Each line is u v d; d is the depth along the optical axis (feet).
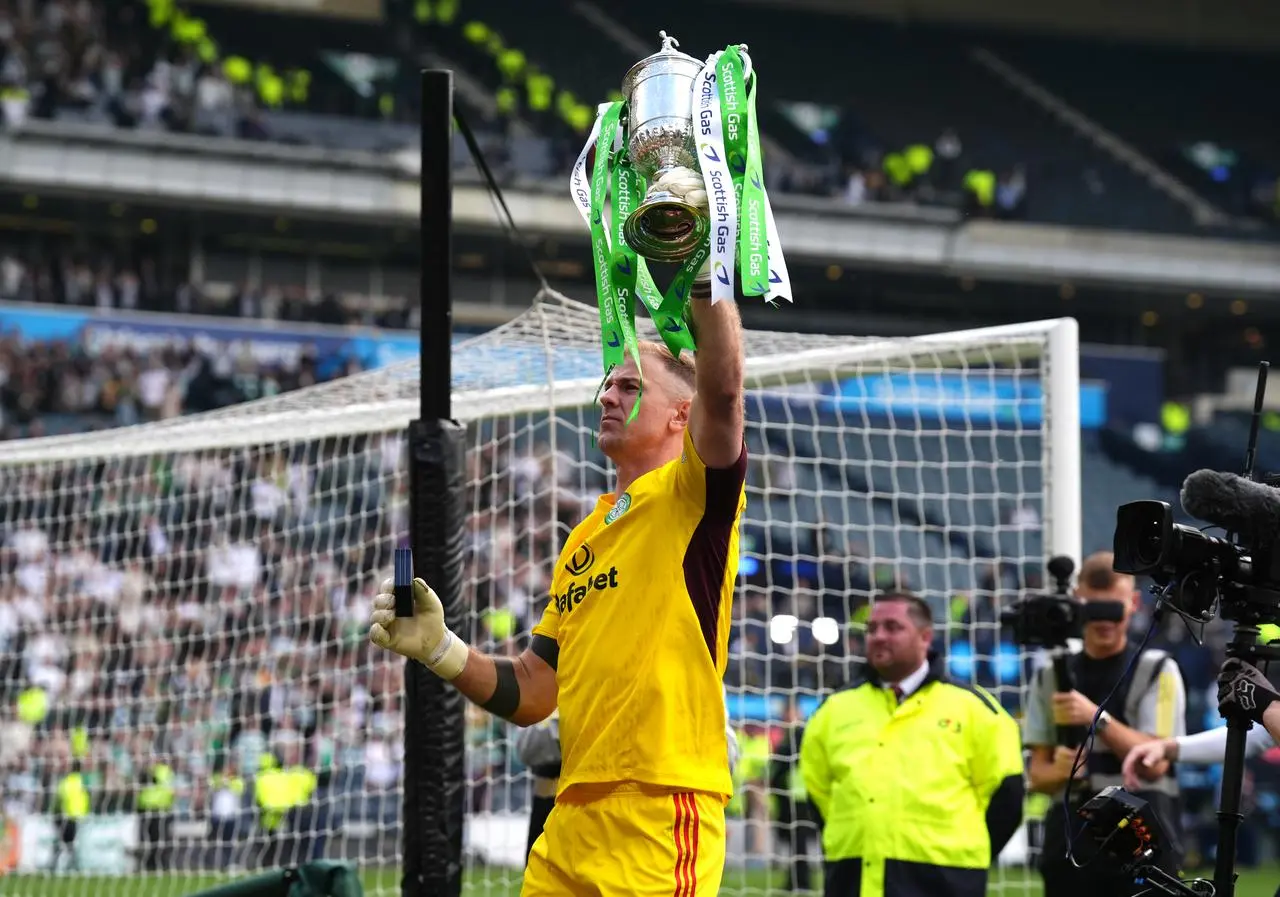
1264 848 55.36
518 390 20.75
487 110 100.22
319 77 100.32
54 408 70.74
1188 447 90.68
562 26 108.88
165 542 50.01
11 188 80.69
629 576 10.60
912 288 99.86
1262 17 117.70
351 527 51.83
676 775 10.32
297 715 39.42
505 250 92.32
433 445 15.72
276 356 74.64
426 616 11.47
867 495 23.21
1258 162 114.01
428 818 15.46
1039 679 19.40
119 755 37.60
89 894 34.14
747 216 9.25
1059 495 20.86
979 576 58.03
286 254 92.32
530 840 18.24
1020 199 100.89
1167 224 106.01
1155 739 17.83
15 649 42.09
